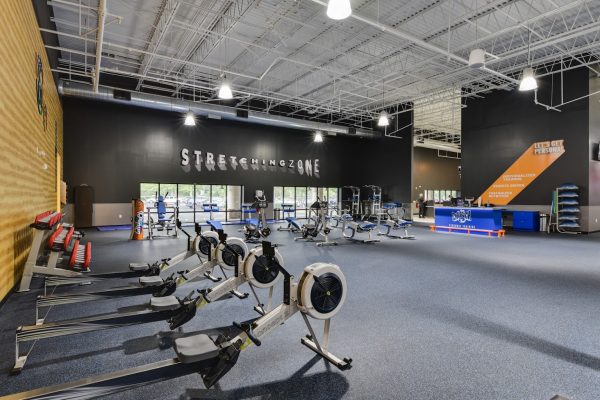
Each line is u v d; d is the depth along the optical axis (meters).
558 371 2.29
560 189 10.31
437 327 3.02
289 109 15.19
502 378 2.21
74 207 10.97
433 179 22.41
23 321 3.12
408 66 9.95
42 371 2.25
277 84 11.91
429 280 4.66
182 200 13.82
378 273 5.07
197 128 13.25
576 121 10.19
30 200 4.76
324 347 2.52
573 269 5.38
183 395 2.01
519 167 11.47
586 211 10.05
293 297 2.40
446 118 16.62
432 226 11.41
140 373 1.83
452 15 7.36
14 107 3.76
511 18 7.02
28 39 4.56
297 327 3.01
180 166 12.90
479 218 10.06
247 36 8.24
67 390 1.69
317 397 2.00
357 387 2.11
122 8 7.03
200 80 11.47
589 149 9.96
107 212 11.55
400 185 15.22
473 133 12.77
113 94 9.88
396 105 14.58
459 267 5.51
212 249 3.96
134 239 8.79
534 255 6.62
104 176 11.50
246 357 2.47
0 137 3.22
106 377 1.77
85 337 2.77
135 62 10.02
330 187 16.77
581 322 3.15
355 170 17.41
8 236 3.60
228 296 3.87
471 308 3.52
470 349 2.61
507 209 11.41
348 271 5.21
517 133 11.52
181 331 2.91
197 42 8.55
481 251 7.09
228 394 2.02
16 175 3.90
